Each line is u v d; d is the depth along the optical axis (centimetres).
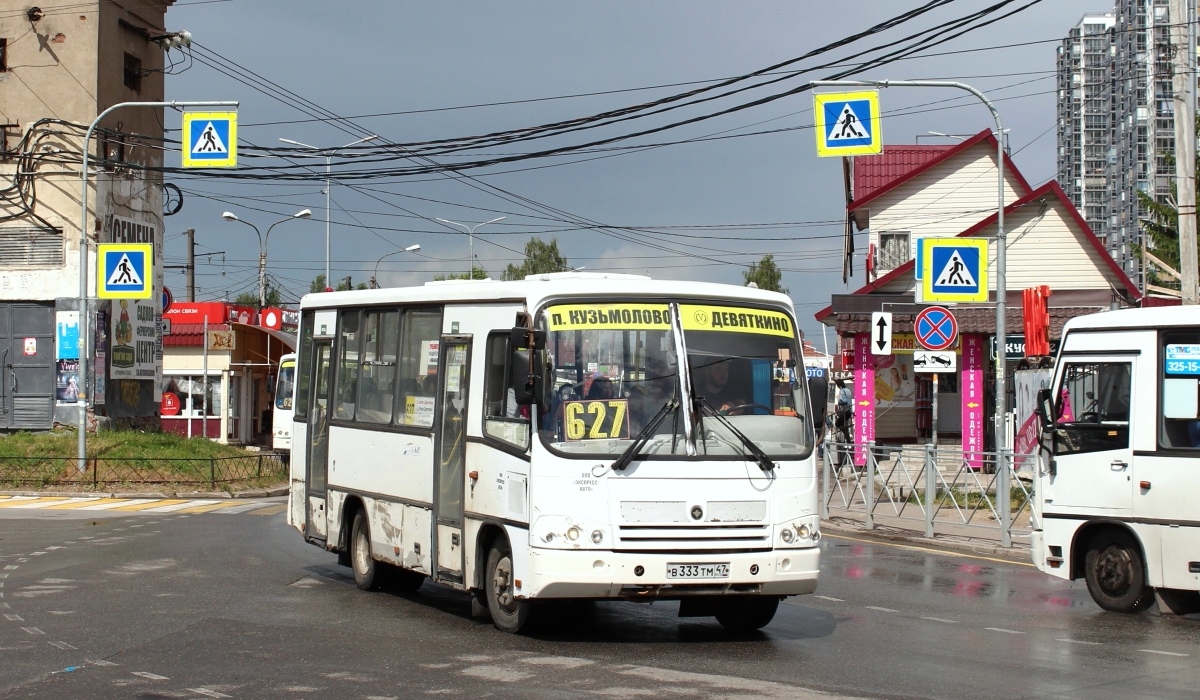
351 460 1327
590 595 948
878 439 3281
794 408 1029
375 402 1284
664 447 968
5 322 3231
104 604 1193
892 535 1964
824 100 1808
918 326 2022
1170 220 4203
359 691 802
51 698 787
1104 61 17512
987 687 830
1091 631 1098
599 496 952
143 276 2753
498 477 1020
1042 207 3412
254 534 1897
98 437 3052
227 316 4872
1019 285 3416
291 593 1277
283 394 3453
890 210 3800
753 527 978
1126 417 1228
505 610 1030
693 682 829
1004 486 1781
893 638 1034
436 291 1172
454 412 1112
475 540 1059
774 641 1012
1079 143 17538
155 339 3538
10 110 3222
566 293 1000
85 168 2780
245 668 881
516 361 959
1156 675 888
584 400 973
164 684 827
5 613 1135
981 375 3052
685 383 990
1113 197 15175
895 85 1823
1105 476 1236
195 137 2258
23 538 1825
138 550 1664
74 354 3188
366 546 1297
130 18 3359
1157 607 1218
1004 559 1694
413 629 1058
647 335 998
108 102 3262
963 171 3778
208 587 1316
